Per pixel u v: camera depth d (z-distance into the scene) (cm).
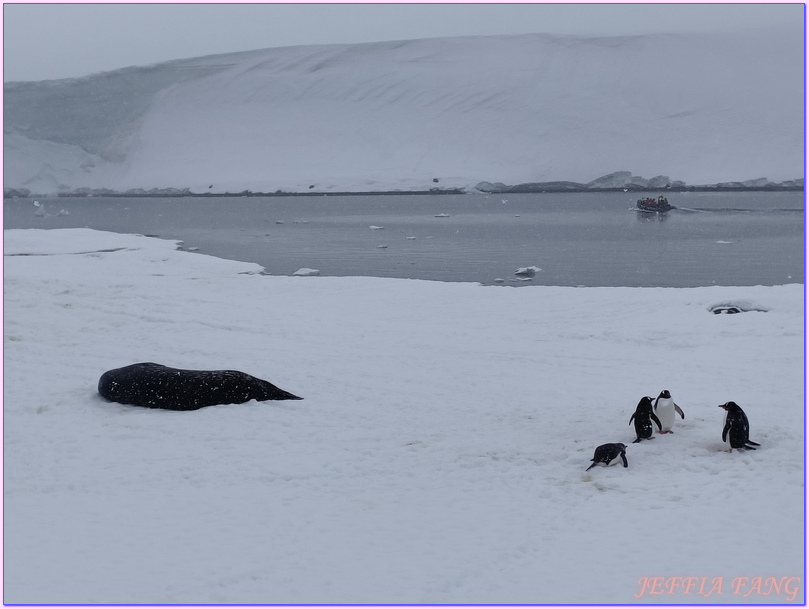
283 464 835
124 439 941
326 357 1416
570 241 5209
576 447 862
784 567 533
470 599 498
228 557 577
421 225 7356
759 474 742
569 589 510
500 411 1044
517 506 689
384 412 1053
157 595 505
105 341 1509
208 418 1028
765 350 1414
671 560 552
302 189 19762
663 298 1962
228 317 1800
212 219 9100
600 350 1477
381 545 602
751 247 4606
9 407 1072
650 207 8894
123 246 3475
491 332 1675
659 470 771
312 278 2523
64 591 511
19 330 1583
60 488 760
